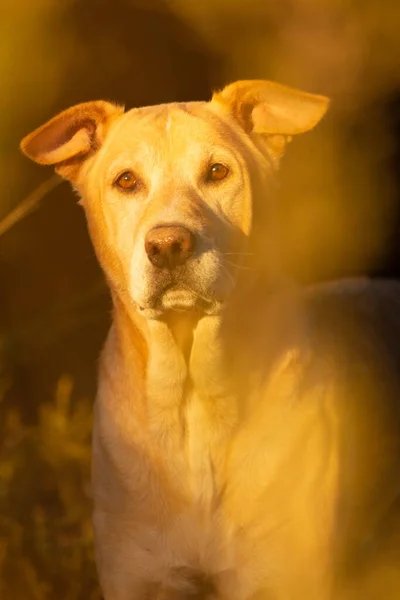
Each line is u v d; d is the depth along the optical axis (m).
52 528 6.82
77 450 7.25
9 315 8.81
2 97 7.64
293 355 5.34
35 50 7.50
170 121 5.18
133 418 5.25
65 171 5.48
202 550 5.15
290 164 8.69
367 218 9.00
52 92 8.00
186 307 4.96
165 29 8.55
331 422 5.38
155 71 8.72
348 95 8.32
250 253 5.20
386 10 7.88
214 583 5.20
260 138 5.44
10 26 7.21
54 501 7.13
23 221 8.73
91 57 8.27
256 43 8.21
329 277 9.00
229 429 5.18
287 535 5.16
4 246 8.71
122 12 8.34
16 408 8.12
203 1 7.97
